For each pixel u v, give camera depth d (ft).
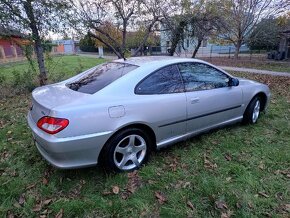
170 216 8.45
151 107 10.84
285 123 16.47
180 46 39.40
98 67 13.17
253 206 8.84
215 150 12.76
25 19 24.47
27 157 12.13
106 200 9.20
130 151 10.77
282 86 29.84
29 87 27.04
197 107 12.55
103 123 9.67
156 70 11.46
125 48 33.81
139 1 30.58
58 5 25.13
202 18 34.42
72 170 10.91
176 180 10.35
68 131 9.07
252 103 15.76
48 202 9.09
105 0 30.35
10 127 15.93
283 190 9.69
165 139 11.87
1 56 76.54
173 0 32.42
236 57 68.59
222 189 9.70
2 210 8.68
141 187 9.91
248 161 11.74
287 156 12.07
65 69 44.62
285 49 69.41
